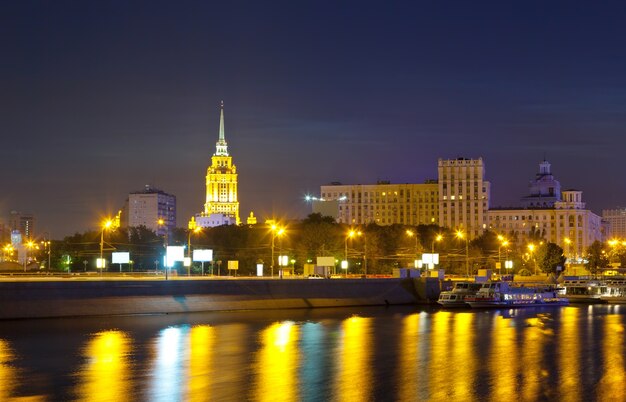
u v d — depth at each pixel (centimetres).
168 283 19450
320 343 14300
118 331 15562
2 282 17200
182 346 13725
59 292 17838
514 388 10581
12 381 10838
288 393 10206
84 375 11231
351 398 9988
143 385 10625
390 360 12575
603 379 11188
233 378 11075
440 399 9975
